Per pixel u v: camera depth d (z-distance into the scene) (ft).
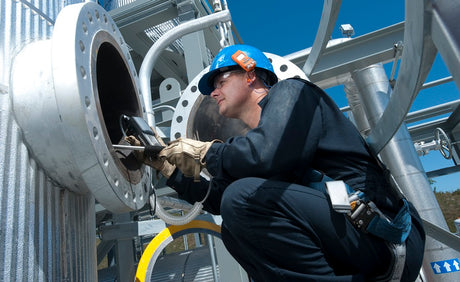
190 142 3.76
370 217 2.99
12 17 3.57
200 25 7.65
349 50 12.44
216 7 9.07
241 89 4.24
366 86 12.99
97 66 4.89
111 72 5.00
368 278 3.15
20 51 3.62
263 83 4.32
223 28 9.63
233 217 3.32
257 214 3.20
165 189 13.51
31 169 3.37
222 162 3.47
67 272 3.81
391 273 2.99
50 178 3.64
